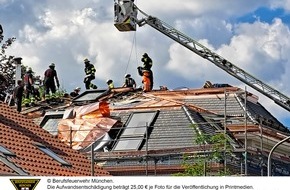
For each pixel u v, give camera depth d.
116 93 55.09
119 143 49.69
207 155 45.84
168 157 47.50
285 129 55.38
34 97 57.25
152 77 55.66
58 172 39.59
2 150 37.84
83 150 49.41
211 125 50.78
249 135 51.19
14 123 42.47
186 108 51.34
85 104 54.25
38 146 41.38
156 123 50.53
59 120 52.84
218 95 54.53
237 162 46.75
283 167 51.94
